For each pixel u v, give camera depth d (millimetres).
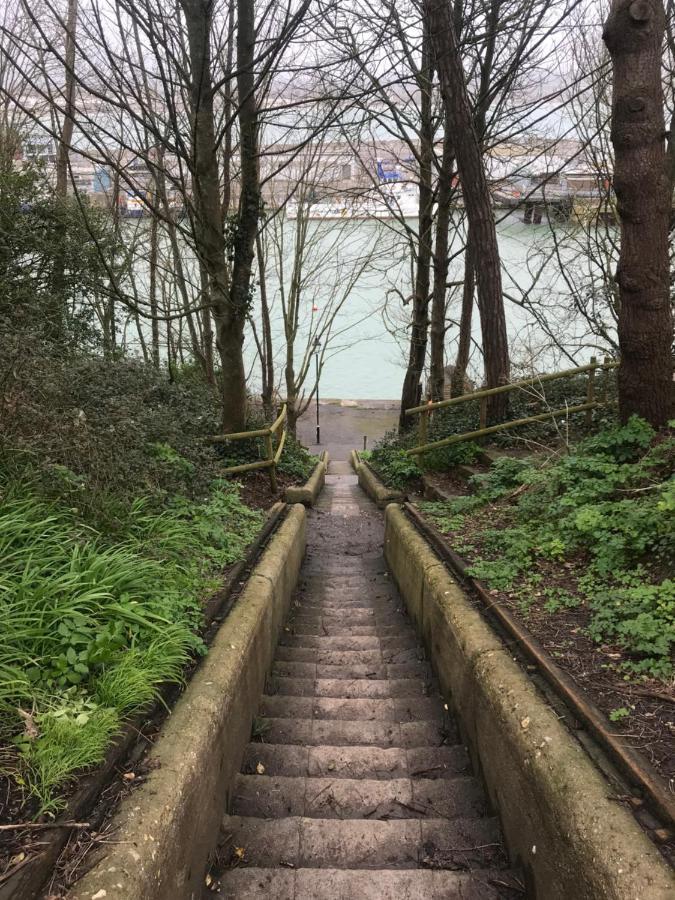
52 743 2158
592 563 3922
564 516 4629
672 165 7441
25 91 12258
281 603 5078
